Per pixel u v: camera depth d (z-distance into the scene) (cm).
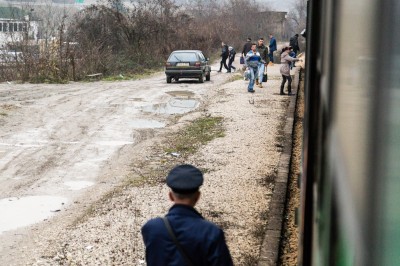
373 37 121
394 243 105
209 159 974
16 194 796
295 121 1352
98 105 1667
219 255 280
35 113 1496
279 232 608
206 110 1538
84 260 559
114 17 3203
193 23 4012
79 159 1005
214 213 682
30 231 648
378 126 116
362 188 124
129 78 2684
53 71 2494
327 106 178
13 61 2564
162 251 285
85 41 2833
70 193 801
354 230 128
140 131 1273
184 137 1190
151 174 895
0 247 604
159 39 3419
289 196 758
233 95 1812
